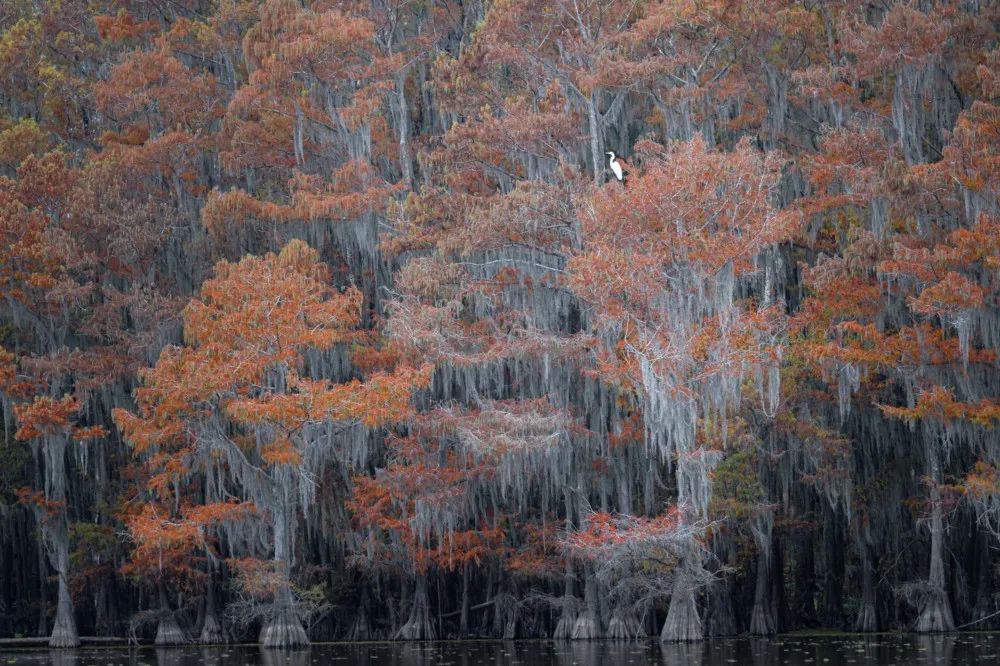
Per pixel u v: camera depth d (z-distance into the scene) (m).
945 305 102.12
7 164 140.50
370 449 129.75
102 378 127.12
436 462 122.88
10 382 126.50
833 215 121.25
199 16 159.25
